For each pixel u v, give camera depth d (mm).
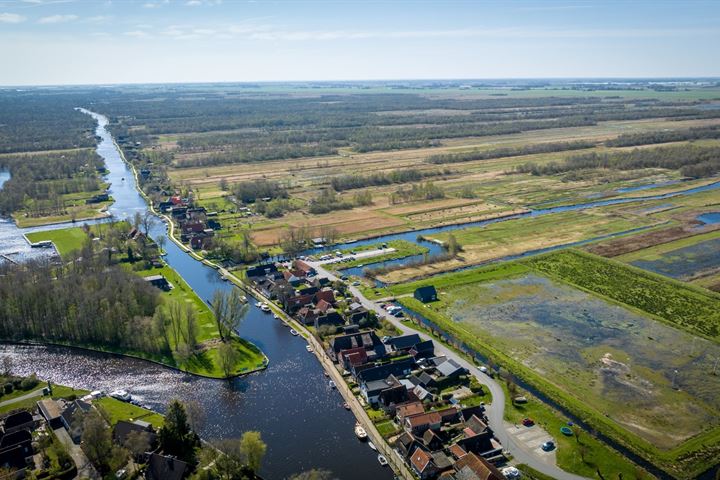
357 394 146125
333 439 128875
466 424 129500
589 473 115500
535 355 164000
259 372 158625
